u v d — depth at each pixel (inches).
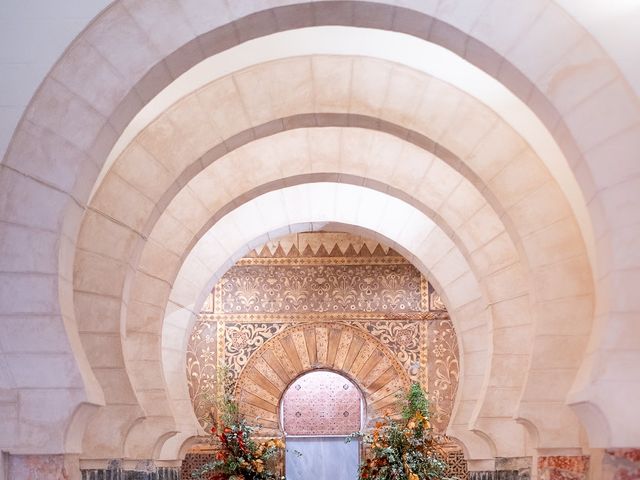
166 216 511.2
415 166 527.8
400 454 585.9
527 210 428.1
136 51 309.7
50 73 304.3
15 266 294.8
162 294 507.2
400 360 717.3
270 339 719.7
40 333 291.9
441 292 608.7
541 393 412.5
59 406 287.9
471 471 579.5
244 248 607.5
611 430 283.6
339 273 727.7
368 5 312.7
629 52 300.2
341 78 438.6
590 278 419.2
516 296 514.3
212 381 711.1
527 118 423.5
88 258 422.3
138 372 496.7
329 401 794.8
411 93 438.0
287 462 783.1
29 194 298.7
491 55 311.7
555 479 408.8
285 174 527.8
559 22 305.9
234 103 439.5
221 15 313.3
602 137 298.7
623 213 293.7
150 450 490.3
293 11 315.9
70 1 307.4
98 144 307.3
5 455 286.4
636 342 286.7
